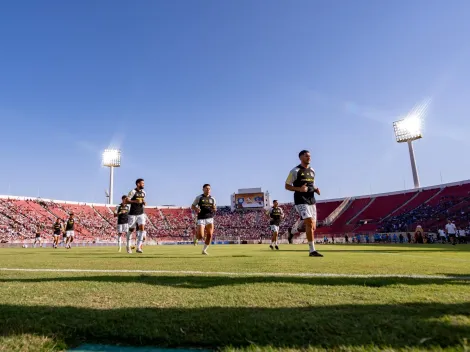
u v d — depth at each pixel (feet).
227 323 5.59
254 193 237.25
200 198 32.12
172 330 5.39
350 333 4.93
